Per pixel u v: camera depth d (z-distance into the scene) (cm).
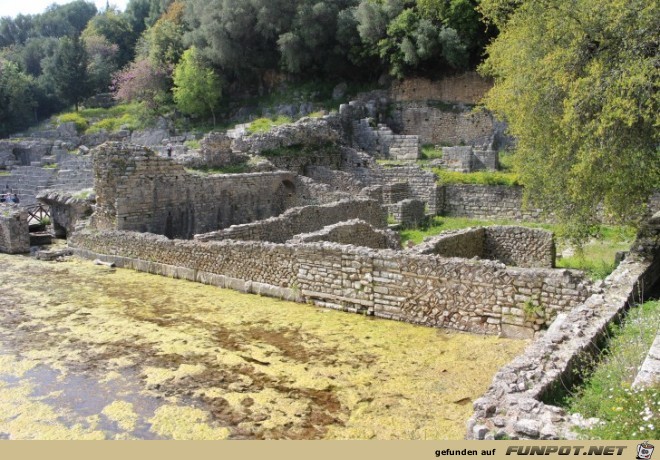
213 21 4734
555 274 916
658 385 518
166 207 2041
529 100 1455
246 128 4094
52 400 777
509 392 568
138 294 1362
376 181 3212
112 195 1925
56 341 1025
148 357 933
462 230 1684
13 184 3850
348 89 4612
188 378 841
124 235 1731
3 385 830
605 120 1190
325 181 3094
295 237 1430
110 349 977
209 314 1173
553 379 598
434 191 2912
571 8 1319
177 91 4716
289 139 3188
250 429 682
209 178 2205
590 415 544
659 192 2291
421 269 1054
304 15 4475
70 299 1327
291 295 1264
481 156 3172
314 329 1054
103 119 5500
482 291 984
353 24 4400
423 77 4203
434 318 1043
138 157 1944
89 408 750
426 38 3919
